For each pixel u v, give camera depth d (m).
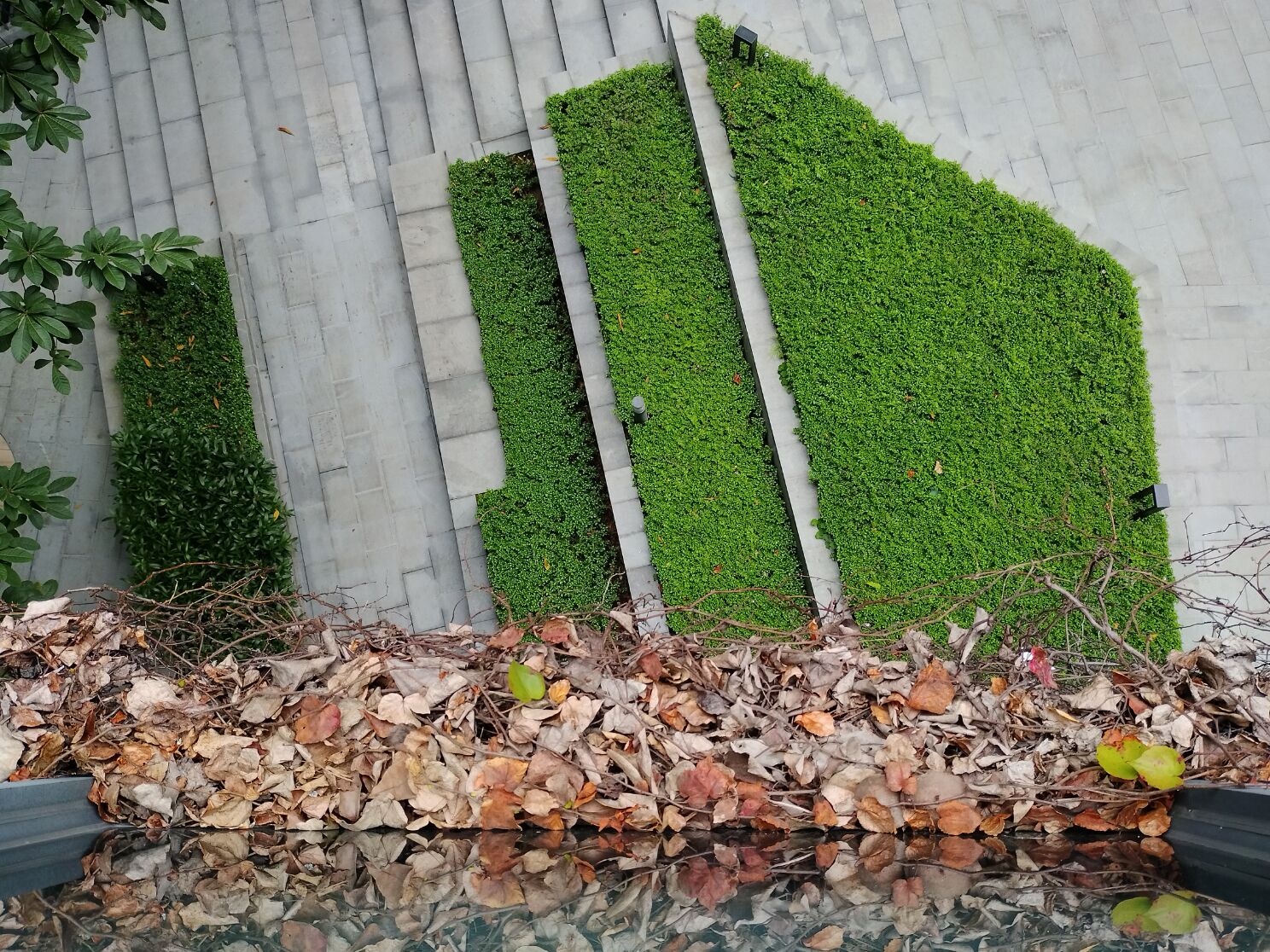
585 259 8.23
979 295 7.59
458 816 3.86
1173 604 6.89
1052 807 3.70
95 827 3.97
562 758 3.83
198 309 8.53
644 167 8.18
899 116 7.95
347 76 9.16
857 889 3.26
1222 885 3.00
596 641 4.31
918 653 4.26
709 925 3.05
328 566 8.47
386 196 9.00
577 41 8.72
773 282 7.73
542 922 3.12
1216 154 8.03
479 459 8.33
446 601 8.38
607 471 7.91
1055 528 7.18
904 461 7.42
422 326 8.51
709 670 4.17
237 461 8.05
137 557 7.78
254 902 3.26
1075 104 8.17
